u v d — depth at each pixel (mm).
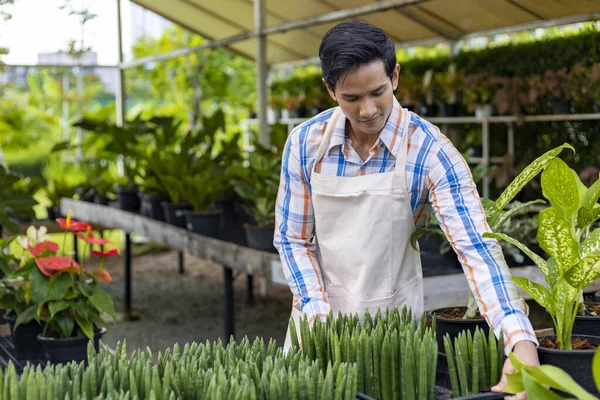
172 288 7598
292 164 2121
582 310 1977
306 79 8250
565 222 1605
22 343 3127
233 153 6074
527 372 1274
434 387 1632
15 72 11953
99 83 13688
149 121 6559
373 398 1584
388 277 2070
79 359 3061
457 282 3348
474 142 6375
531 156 5805
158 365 1579
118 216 6238
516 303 1646
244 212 5711
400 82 6801
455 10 5699
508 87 5602
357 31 1703
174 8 7465
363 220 2035
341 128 2018
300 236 2160
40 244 3119
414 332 1655
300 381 1431
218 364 1558
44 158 12156
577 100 5191
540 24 5473
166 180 5660
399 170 1978
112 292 7418
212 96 12375
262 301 6934
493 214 2023
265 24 6445
